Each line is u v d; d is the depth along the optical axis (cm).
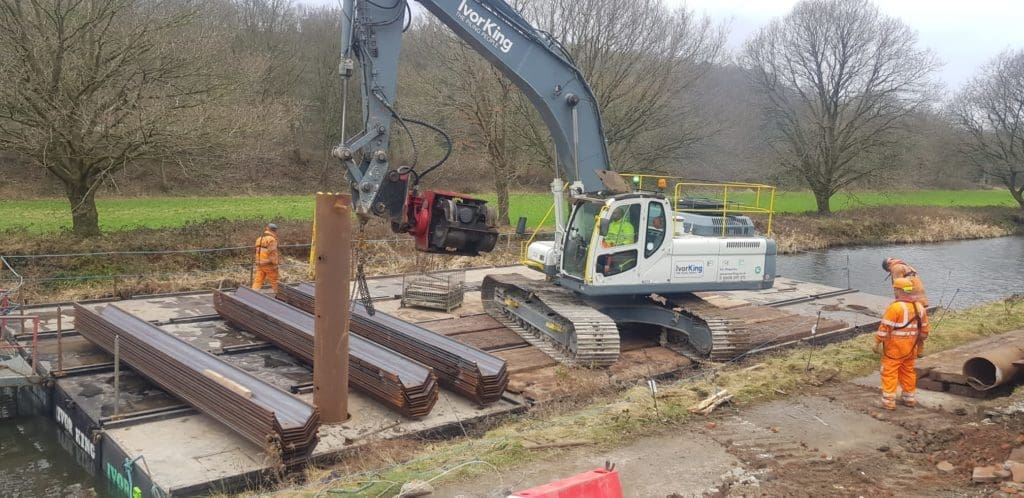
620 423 763
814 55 3538
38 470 827
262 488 669
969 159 4300
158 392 894
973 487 621
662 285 1113
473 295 1558
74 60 1695
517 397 924
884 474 652
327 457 715
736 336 1067
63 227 1944
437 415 841
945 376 902
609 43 2572
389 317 1089
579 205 1124
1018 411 795
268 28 4091
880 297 1711
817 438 743
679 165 2956
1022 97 4031
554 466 661
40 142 1680
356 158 905
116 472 736
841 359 1032
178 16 1825
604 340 1027
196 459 702
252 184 4097
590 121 1091
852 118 3550
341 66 845
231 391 739
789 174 3662
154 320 1236
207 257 1842
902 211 3766
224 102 1966
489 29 1020
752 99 3747
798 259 2812
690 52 2797
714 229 1180
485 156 2644
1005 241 3538
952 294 2120
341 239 768
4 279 1530
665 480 636
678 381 977
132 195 3534
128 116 1786
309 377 962
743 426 774
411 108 2525
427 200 868
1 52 1628
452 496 598
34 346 945
